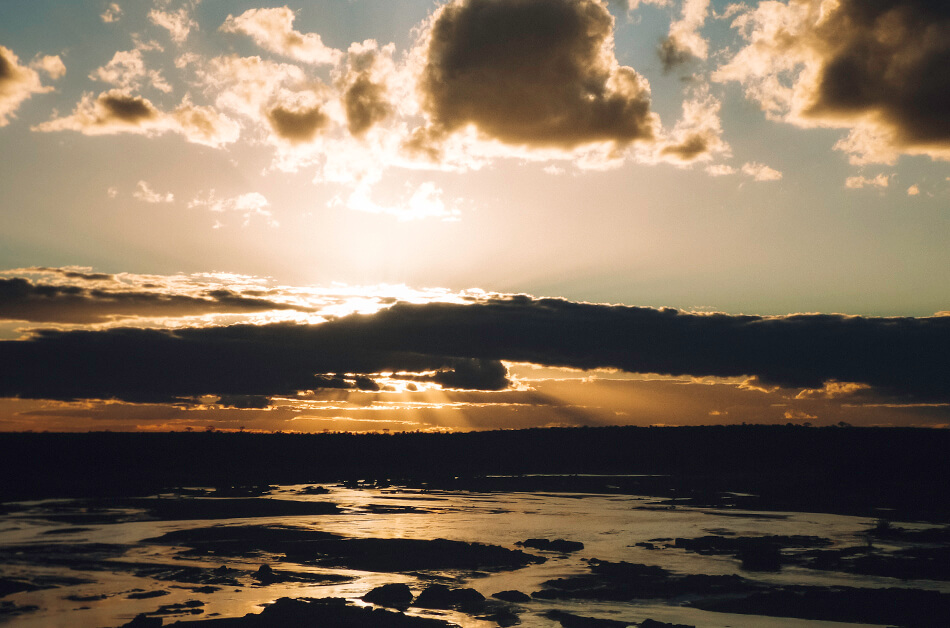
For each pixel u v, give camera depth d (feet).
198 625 107.65
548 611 119.14
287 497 310.65
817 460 432.25
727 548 180.04
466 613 117.70
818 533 207.62
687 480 401.90
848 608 120.88
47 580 140.56
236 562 160.25
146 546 180.65
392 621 109.70
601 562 159.12
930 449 421.18
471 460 508.94
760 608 121.39
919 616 116.67
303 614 112.27
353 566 156.35
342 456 516.73
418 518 240.12
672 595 130.52
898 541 191.21
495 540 194.80
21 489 331.98
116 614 115.55
